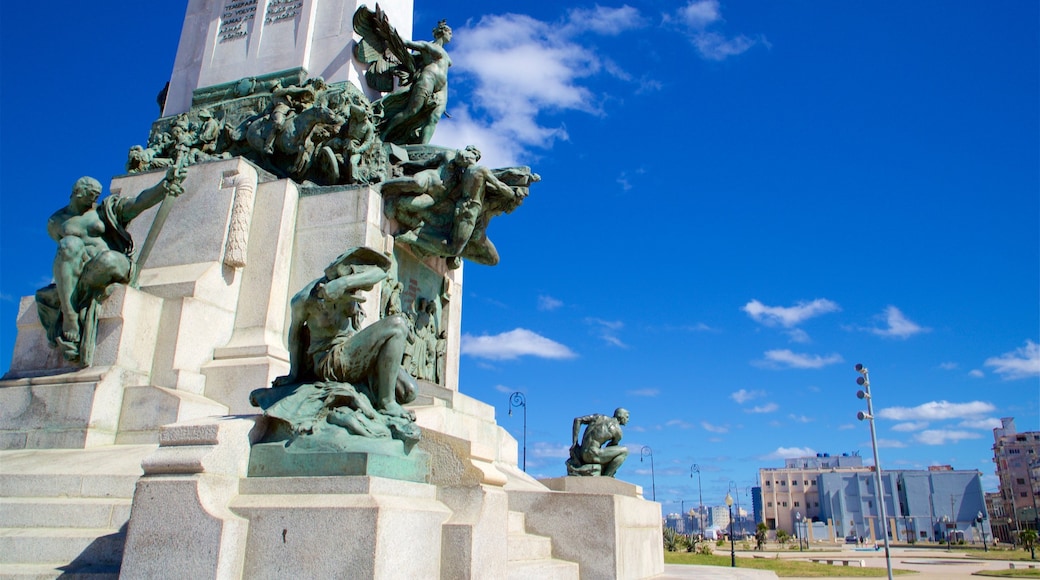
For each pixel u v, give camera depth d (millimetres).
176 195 9898
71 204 9703
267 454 5727
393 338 6289
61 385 9156
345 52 13102
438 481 6328
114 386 9164
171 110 13875
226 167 11164
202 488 5281
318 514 5156
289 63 13180
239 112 12812
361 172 11820
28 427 9141
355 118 11859
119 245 10008
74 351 9391
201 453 5406
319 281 6410
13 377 9875
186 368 9742
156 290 10219
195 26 14461
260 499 5426
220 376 9695
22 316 10359
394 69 13602
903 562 41781
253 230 10922
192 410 9094
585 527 8984
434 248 12266
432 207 12148
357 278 6320
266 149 11852
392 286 11562
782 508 114875
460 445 6359
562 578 8367
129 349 9492
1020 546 76188
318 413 5973
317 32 13391
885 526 23953
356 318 6551
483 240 13133
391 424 6109
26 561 6309
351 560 4996
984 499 103250
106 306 9594
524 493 9367
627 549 9406
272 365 9625
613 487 11359
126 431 9078
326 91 12445
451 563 5715
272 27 13633
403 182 11516
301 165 11734
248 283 10656
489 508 6051
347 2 13414
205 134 12328
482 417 12656
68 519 6848
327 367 6285
